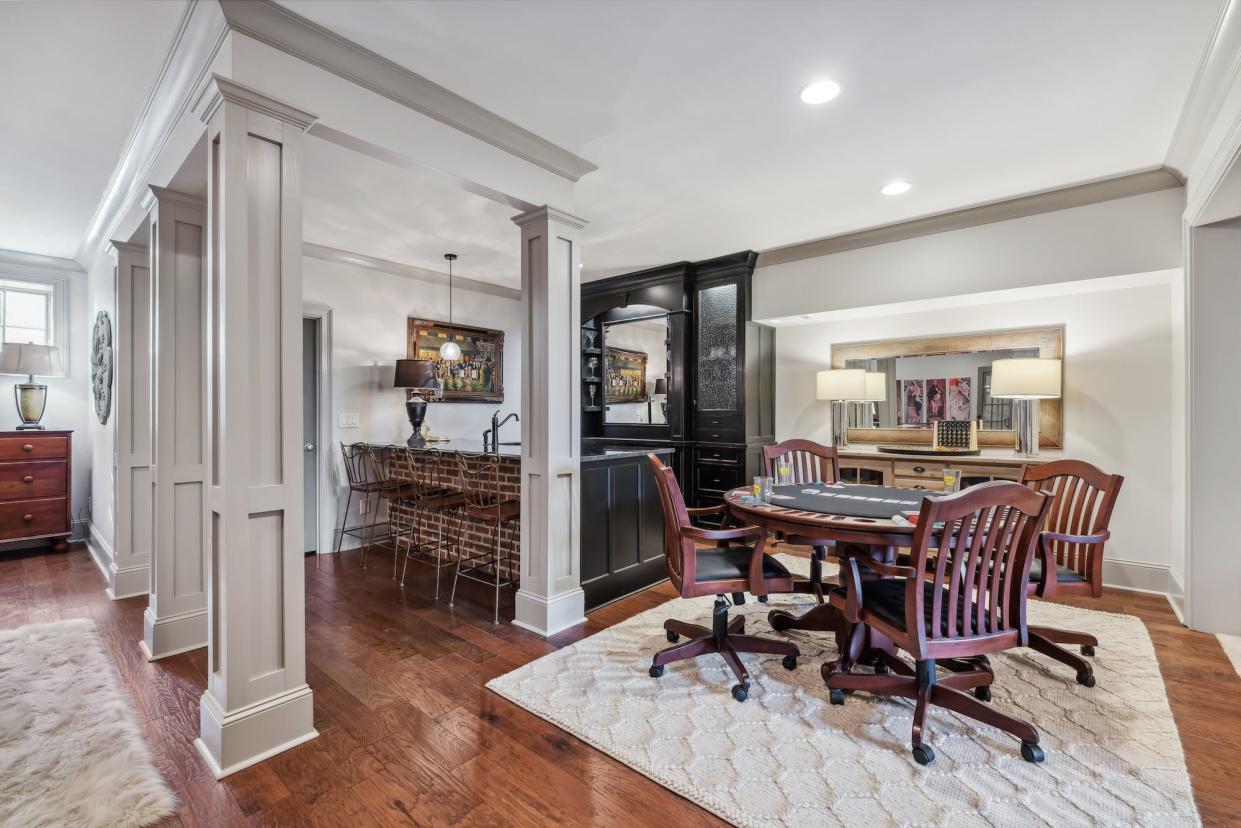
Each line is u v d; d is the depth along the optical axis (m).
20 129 2.63
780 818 1.57
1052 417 3.84
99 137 2.70
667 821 1.58
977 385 4.19
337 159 2.94
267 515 1.88
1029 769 1.77
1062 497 2.65
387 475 4.89
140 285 3.44
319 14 1.85
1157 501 3.50
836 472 3.54
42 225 3.93
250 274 1.81
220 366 1.80
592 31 1.95
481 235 4.24
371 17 1.87
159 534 2.63
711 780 1.73
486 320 5.94
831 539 2.18
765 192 3.43
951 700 1.95
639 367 5.71
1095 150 2.89
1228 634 2.77
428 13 1.85
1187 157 2.81
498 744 1.93
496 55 2.08
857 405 4.76
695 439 5.22
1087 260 3.38
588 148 2.83
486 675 2.43
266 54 1.86
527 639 2.81
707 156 2.93
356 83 2.08
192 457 2.73
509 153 2.66
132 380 3.42
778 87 2.31
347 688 2.31
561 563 2.95
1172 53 2.08
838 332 4.87
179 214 2.67
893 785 1.70
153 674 2.45
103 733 1.98
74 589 3.58
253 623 1.85
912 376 4.48
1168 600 3.30
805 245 4.53
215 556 1.87
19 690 2.29
